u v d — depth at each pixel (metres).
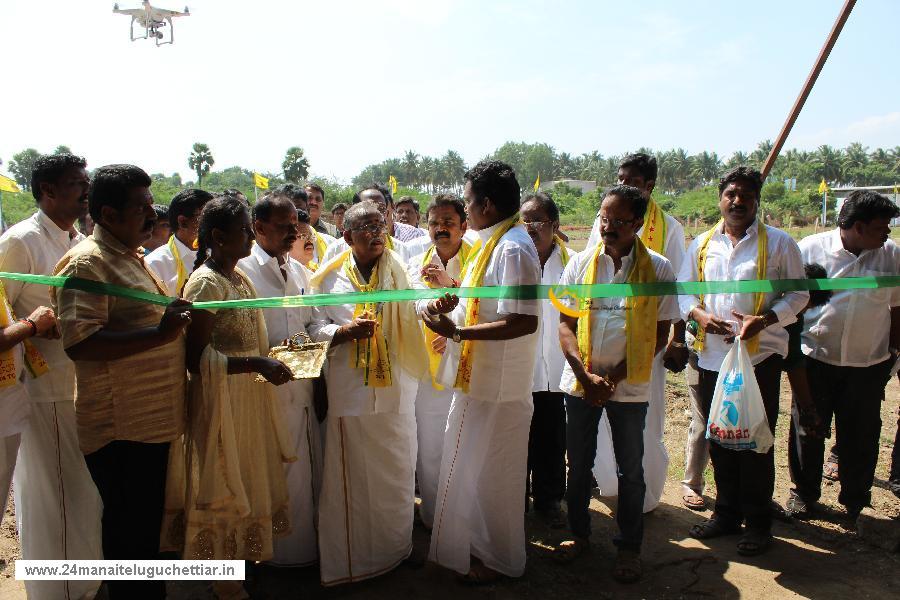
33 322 2.88
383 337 3.41
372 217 3.43
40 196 3.27
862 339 4.08
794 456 4.34
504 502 3.46
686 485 4.57
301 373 2.92
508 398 3.35
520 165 131.62
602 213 3.46
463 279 3.55
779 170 87.12
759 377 3.78
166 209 4.80
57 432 3.21
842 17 4.92
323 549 3.43
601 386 3.38
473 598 3.39
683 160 107.25
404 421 3.54
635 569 3.55
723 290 3.09
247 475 3.04
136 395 2.74
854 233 4.07
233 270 3.17
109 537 2.81
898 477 4.59
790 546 3.94
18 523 3.56
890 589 3.46
